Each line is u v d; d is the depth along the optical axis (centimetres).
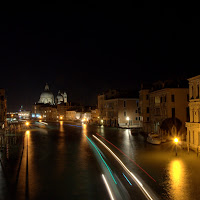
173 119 4481
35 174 2158
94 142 4184
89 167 2384
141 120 6306
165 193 1652
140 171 2198
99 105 9612
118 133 5741
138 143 3969
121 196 1608
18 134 6009
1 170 2303
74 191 1719
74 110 14888
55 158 2847
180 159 2661
